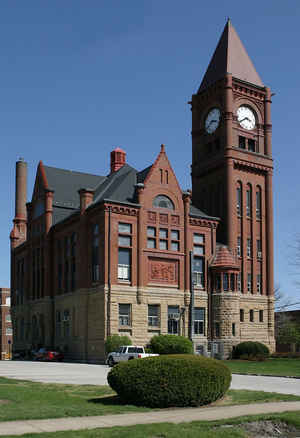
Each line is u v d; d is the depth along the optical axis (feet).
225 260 225.76
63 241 236.43
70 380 115.85
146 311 206.59
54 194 255.91
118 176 242.99
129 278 206.28
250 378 129.39
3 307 426.92
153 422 60.80
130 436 51.39
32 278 265.13
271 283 244.63
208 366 74.84
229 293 222.89
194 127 263.29
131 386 73.10
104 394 85.81
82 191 218.18
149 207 213.87
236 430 57.36
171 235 218.18
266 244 248.32
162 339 185.57
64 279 232.32
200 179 256.32
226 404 76.64
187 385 72.38
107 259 201.77
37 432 53.83
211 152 254.27
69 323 224.12
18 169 321.73
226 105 244.63
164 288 212.43
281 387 106.42
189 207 234.58
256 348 216.95
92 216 213.66
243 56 258.98
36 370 150.00
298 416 64.75
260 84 258.37
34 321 258.16
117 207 206.28
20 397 79.66
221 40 262.47
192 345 184.14
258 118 254.68
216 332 221.46
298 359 209.67
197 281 223.51
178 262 217.97
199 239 227.81
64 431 53.98
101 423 59.82
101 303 201.16
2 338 423.23
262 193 250.57
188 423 59.62
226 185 239.50
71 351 217.77
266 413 67.51
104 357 195.31
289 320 304.50
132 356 166.30
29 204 272.51
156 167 219.00
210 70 261.03
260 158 249.96
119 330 199.82
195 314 220.23
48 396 82.07
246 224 242.58
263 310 240.32
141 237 209.36
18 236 306.35
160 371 72.64
